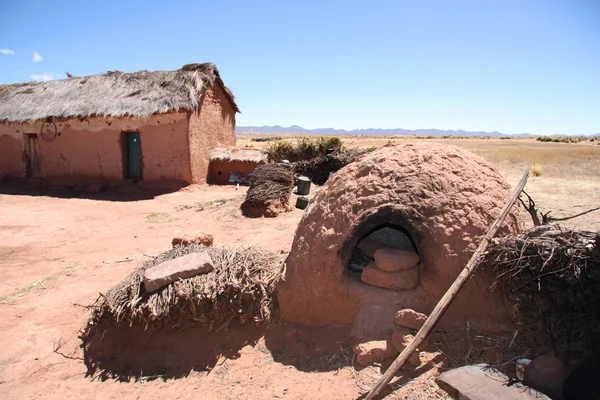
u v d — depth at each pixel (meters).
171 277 4.86
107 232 10.12
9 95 18.61
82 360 4.93
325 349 4.41
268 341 4.75
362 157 5.38
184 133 15.80
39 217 11.66
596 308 3.43
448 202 4.39
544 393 3.22
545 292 3.66
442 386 3.32
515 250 3.76
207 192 15.56
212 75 17.55
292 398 3.83
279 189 11.72
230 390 4.13
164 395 4.24
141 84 16.52
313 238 4.81
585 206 10.50
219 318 4.92
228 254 5.46
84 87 17.33
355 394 3.67
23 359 4.95
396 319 3.98
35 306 6.11
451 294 3.72
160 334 4.95
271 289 5.01
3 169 17.97
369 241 5.65
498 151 34.56
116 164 16.38
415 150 5.02
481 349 3.88
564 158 26.62
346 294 4.55
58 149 17.05
